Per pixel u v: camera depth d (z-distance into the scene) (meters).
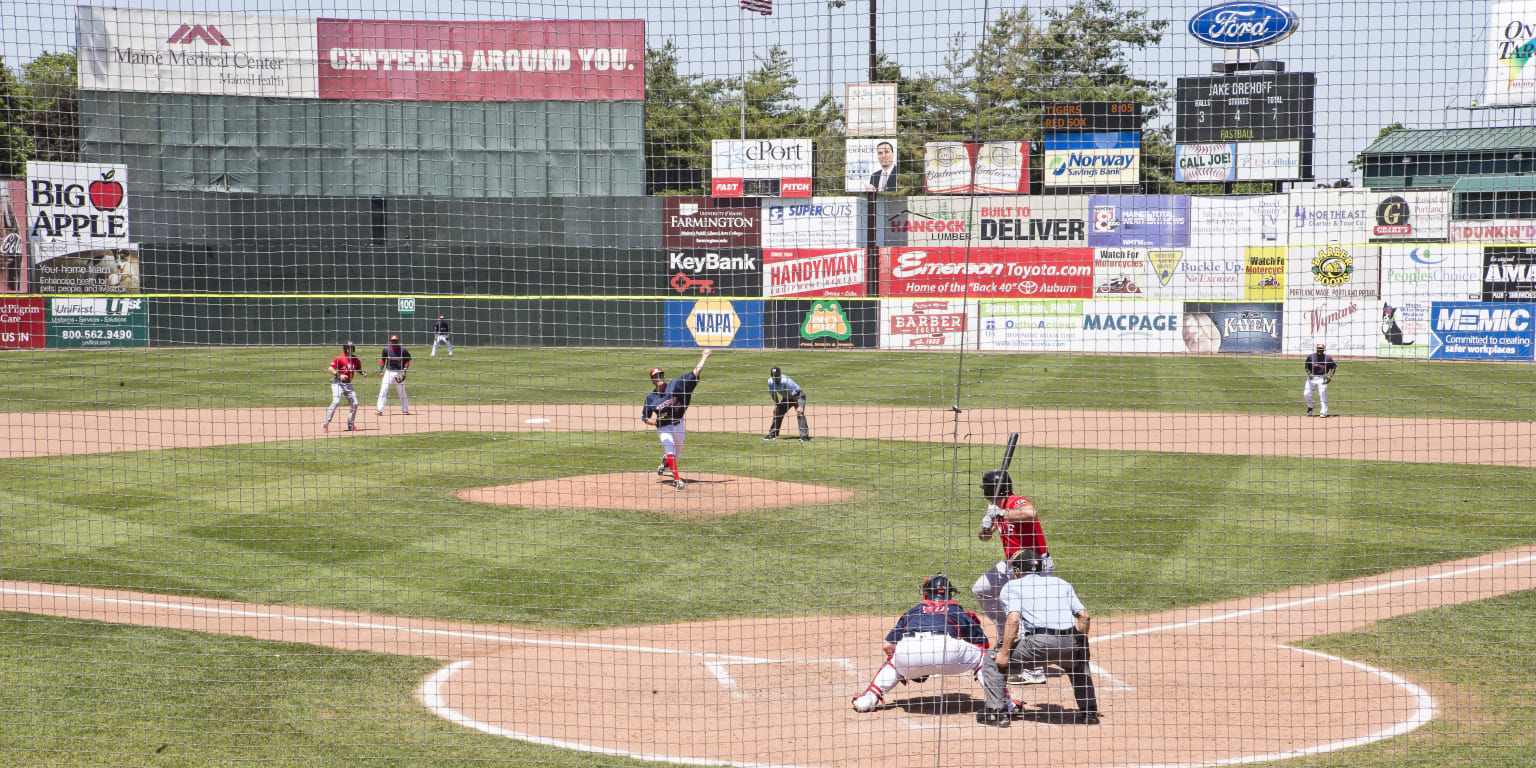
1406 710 7.89
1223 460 19.30
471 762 6.99
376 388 30.14
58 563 11.86
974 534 13.59
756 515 14.59
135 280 39.09
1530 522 14.10
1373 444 21.28
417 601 10.72
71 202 32.06
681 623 10.10
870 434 22.73
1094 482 17.06
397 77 36.91
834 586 11.30
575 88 36.31
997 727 7.59
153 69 36.00
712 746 7.27
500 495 15.76
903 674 7.86
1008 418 25.27
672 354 40.59
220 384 30.58
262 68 36.69
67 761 6.96
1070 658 7.63
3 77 23.39
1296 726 7.59
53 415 24.50
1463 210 39.56
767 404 27.53
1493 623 9.98
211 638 9.55
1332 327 40.00
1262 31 37.28
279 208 40.41
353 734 7.46
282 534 13.28
